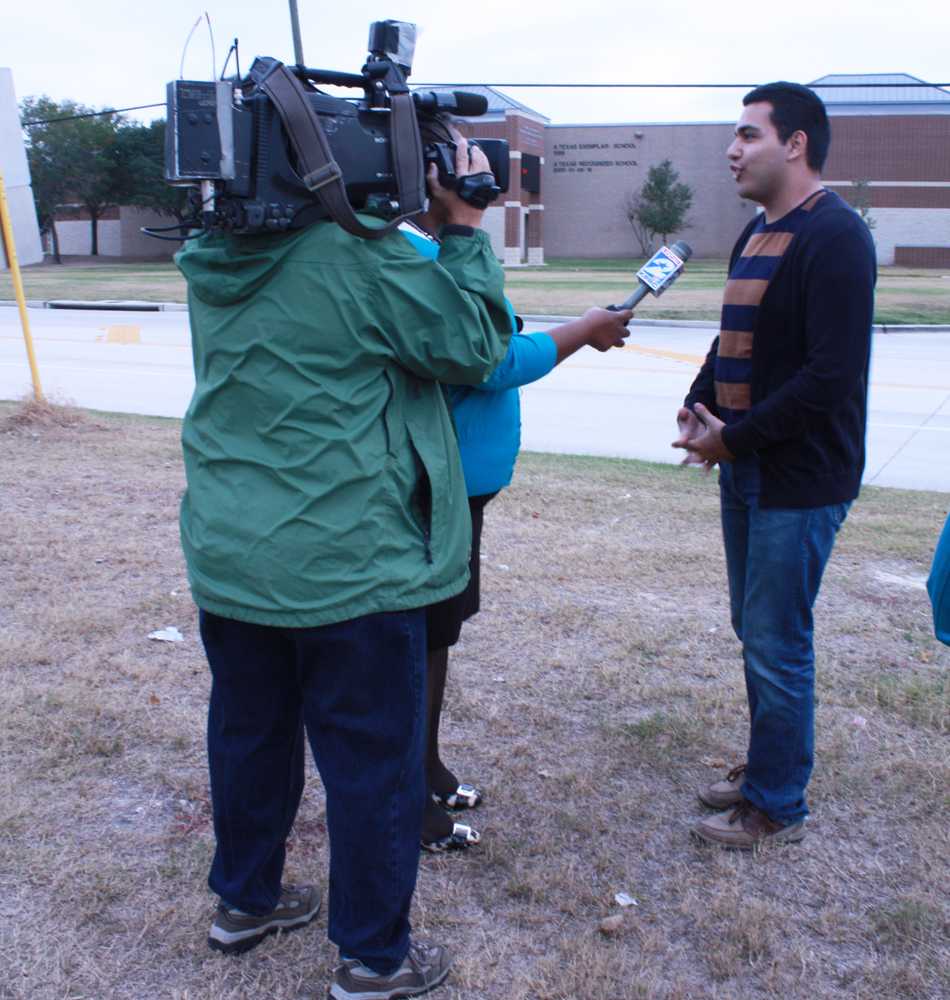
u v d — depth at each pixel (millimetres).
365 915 2395
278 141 2088
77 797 3371
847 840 3193
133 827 3223
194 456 2314
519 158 59688
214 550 2238
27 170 9492
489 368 2338
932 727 3869
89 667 4305
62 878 2951
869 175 60031
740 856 3109
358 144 2168
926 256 59312
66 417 9500
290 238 2133
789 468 2906
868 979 2604
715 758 3664
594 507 6898
